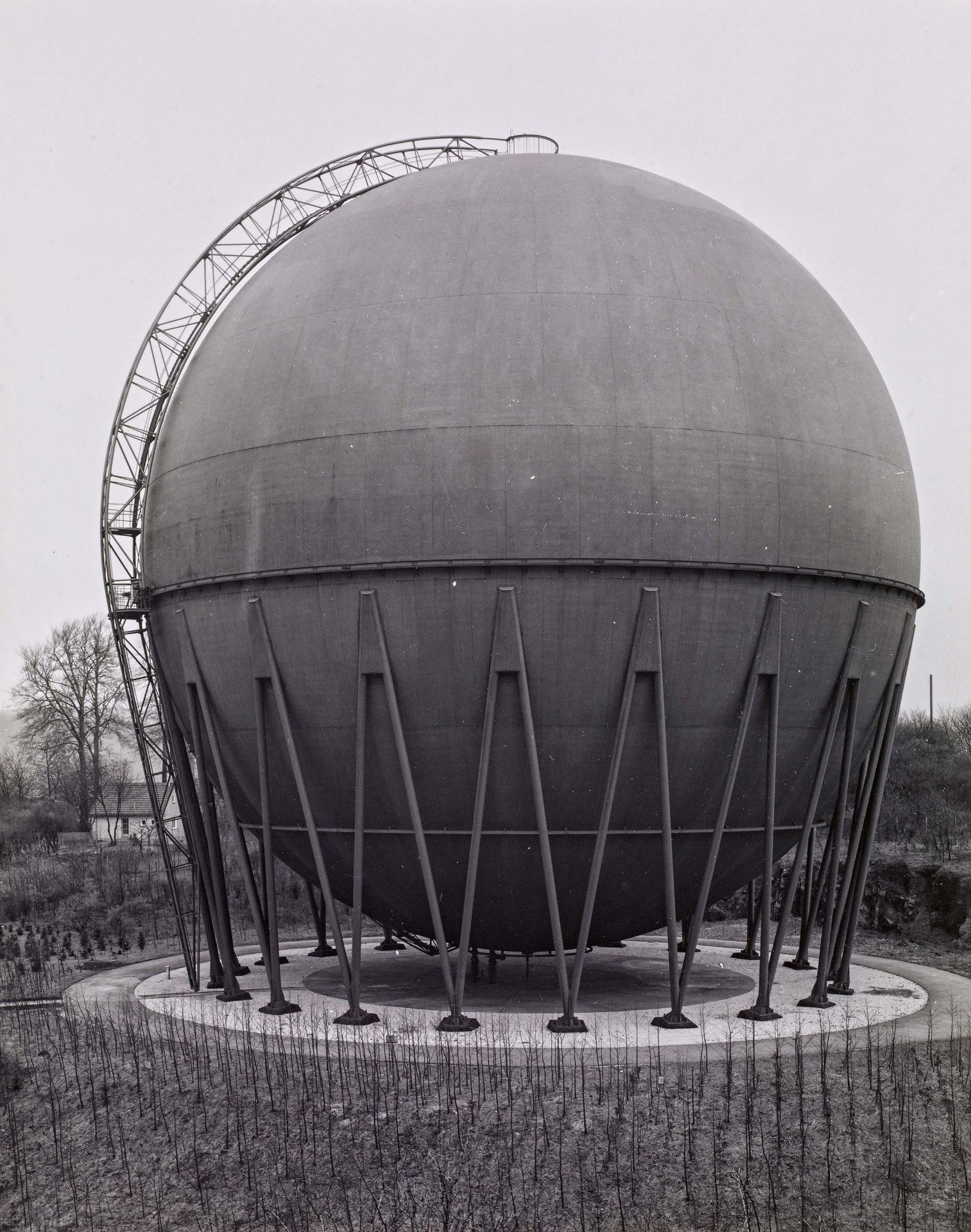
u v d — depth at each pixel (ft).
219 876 97.55
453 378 77.77
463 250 82.99
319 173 112.88
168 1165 64.80
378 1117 65.57
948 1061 74.18
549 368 77.41
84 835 268.21
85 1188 64.13
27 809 281.33
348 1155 62.80
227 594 85.51
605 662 77.10
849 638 85.35
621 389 77.36
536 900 84.53
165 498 92.58
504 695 77.30
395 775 81.10
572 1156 61.11
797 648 82.07
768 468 79.51
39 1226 61.26
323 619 80.23
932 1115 65.46
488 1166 60.80
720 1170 59.72
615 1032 80.02
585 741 78.28
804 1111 65.46
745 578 78.84
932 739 238.89
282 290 89.30
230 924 100.32
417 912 89.61
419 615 77.51
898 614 90.74
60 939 138.72
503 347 78.07
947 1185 59.11
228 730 89.25
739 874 91.25
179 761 101.71
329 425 80.12
